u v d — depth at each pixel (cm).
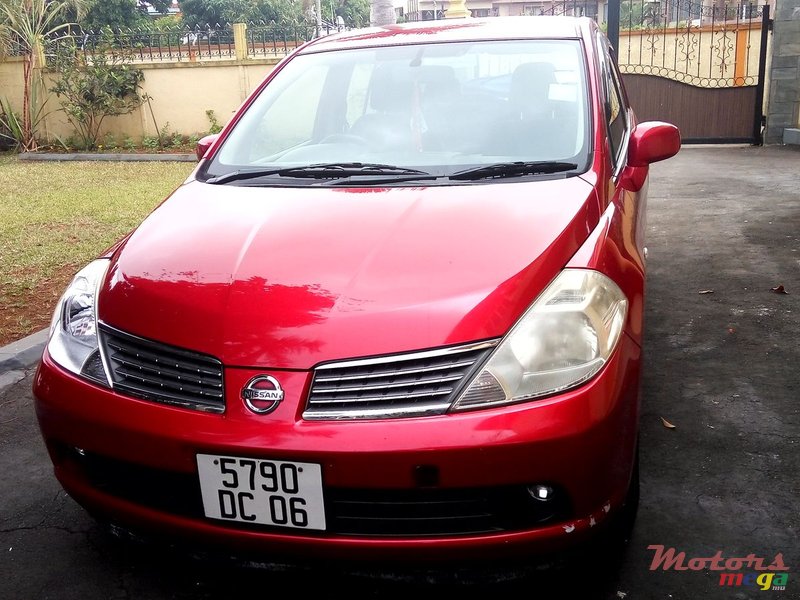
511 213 239
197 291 218
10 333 469
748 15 1310
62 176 1135
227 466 196
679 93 1212
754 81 1383
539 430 190
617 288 225
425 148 297
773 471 289
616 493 209
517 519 197
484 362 196
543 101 308
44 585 242
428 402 192
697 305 475
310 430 190
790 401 343
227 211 263
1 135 1477
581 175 270
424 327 197
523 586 232
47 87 1460
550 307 206
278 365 197
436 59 334
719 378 370
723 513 265
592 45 337
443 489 190
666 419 332
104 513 224
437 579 205
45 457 327
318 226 242
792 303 470
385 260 218
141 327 215
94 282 246
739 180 901
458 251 219
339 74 342
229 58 1409
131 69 1421
